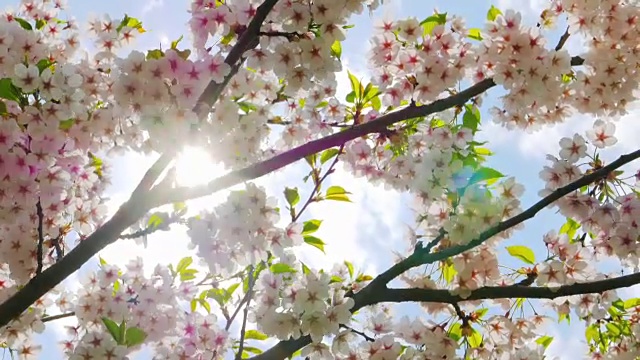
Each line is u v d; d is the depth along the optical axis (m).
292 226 4.21
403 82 4.72
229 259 4.15
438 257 3.87
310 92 5.28
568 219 4.78
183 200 3.87
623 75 4.49
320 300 3.80
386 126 4.65
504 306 4.30
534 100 4.41
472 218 3.75
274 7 4.05
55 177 3.87
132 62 3.63
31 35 4.06
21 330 4.27
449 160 3.90
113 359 3.69
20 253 4.24
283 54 4.06
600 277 4.30
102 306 4.47
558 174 4.50
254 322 4.07
